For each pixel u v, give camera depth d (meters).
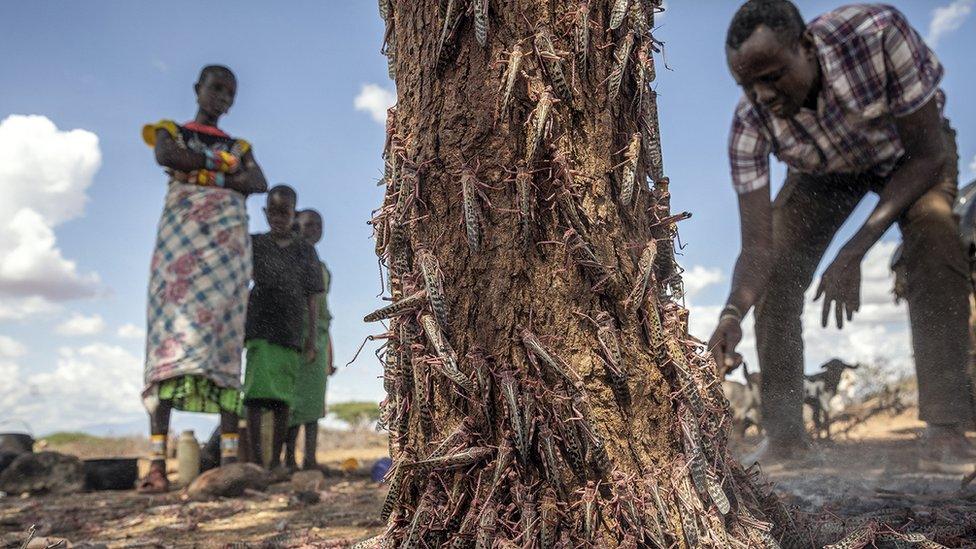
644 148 1.98
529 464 1.70
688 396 1.79
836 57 3.93
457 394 1.77
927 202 4.04
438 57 1.87
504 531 1.66
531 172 1.78
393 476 1.81
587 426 1.68
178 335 5.55
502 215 1.79
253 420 6.25
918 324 4.08
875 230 3.93
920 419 4.12
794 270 4.49
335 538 3.16
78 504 5.15
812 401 8.21
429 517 1.73
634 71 1.95
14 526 4.15
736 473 2.02
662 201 2.01
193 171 5.79
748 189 4.45
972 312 4.43
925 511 2.51
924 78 3.89
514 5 1.83
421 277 1.83
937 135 3.96
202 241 5.71
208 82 5.93
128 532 3.80
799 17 3.97
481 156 1.82
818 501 2.99
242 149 6.03
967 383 3.98
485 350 1.77
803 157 4.36
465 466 1.73
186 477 6.22
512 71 1.76
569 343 1.75
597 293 1.78
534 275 1.77
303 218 7.50
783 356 4.53
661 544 1.64
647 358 1.81
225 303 5.71
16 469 6.12
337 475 6.97
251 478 5.20
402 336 1.83
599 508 1.67
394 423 1.93
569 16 1.84
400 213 1.90
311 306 6.82
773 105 4.11
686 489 1.71
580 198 1.78
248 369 6.22
